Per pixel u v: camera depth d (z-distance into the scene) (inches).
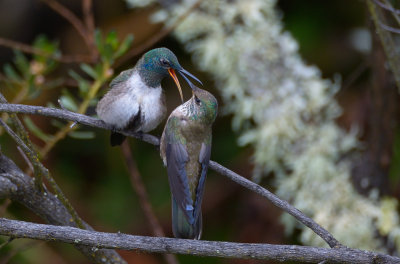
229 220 448.8
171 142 290.4
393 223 386.6
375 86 379.2
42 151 325.4
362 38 468.1
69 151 464.4
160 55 307.7
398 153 437.7
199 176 282.2
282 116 405.7
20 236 217.5
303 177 401.7
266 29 417.4
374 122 388.5
